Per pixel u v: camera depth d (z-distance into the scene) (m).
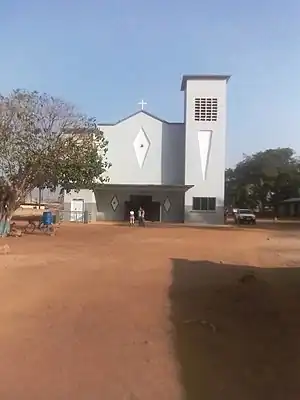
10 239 26.75
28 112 27.95
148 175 53.38
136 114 53.50
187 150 51.59
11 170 28.47
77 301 10.35
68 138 29.44
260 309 9.62
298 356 6.81
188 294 11.13
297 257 19.27
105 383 5.84
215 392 5.57
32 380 5.94
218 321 8.71
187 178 51.56
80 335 7.85
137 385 5.77
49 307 9.80
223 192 51.38
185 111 52.00
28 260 17.30
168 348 7.18
